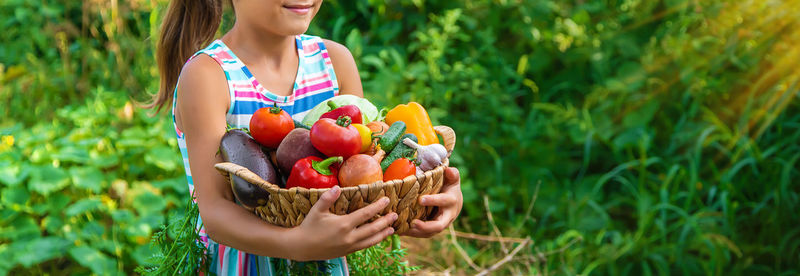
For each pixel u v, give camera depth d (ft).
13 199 10.85
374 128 4.91
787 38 13.64
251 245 4.63
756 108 13.57
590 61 14.76
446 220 4.88
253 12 5.06
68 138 11.94
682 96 14.01
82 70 15.23
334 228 4.25
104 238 10.82
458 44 14.60
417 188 4.51
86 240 10.81
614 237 12.01
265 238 4.53
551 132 13.87
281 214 4.47
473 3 14.58
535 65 14.57
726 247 11.98
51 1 15.88
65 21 15.56
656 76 14.06
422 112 5.21
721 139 13.51
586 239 12.21
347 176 4.37
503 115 13.69
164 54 6.15
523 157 13.70
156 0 13.98
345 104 5.16
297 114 5.63
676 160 13.26
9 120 14.16
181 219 5.59
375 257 5.98
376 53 13.94
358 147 4.50
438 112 12.44
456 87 13.34
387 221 4.43
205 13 6.07
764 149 13.30
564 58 14.64
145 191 11.23
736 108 13.83
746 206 12.76
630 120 13.57
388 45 14.29
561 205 12.86
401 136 4.82
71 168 11.15
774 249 12.10
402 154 4.70
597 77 14.52
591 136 13.46
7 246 10.42
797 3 13.51
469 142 13.58
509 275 10.93
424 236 4.86
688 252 12.59
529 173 13.41
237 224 4.69
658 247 11.97
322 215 4.25
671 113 14.11
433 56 13.39
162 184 11.43
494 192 12.84
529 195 13.14
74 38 16.19
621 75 14.06
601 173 13.76
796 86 13.21
